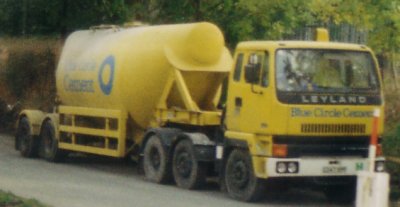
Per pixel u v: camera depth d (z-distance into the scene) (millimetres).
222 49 29344
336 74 24906
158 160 28703
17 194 25172
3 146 40781
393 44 30969
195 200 25188
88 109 32500
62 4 42562
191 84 29109
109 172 31922
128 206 23625
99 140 32750
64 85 34469
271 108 24250
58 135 34531
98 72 31734
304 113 24297
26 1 43844
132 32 31516
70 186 27469
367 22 31438
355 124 24859
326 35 26328
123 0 40625
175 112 29031
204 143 27094
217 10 35719
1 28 46156
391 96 30094
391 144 27469
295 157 24297
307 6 33062
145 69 29625
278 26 33938
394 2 31016
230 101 25812
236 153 25562
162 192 26703
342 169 24703
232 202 25125
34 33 44812
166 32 29781
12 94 45531
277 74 24344
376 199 18500
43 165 33719
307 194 27828
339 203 26375
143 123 30641
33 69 43875
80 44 34219
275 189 27406
